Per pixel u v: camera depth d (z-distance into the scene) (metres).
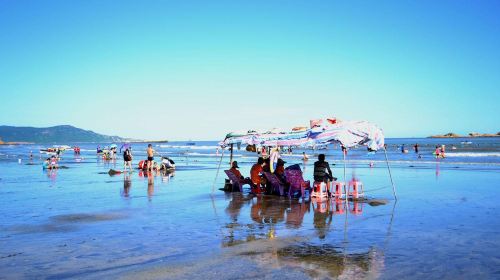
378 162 39.34
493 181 20.34
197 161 44.25
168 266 6.99
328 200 14.44
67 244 8.58
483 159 43.81
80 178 23.77
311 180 22.05
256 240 8.73
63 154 69.38
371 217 11.15
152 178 23.69
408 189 17.44
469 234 9.06
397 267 6.82
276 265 6.99
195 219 11.20
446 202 13.70
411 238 8.77
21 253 7.91
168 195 16.20
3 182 21.53
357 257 7.41
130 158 27.36
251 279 6.31
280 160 15.94
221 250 7.98
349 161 41.81
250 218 11.23
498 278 6.26
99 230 9.90
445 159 44.62
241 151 83.62
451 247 8.02
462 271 6.59
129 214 12.02
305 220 10.82
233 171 17.16
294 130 15.47
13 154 69.19
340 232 9.38
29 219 11.31
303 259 7.32
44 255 7.76
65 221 11.02
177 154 66.31
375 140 13.54
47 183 20.97
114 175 25.84
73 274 6.64
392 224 10.20
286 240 8.69
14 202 14.45
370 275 6.45
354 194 14.65
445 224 10.13
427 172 26.59
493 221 10.43
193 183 20.78
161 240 8.85
